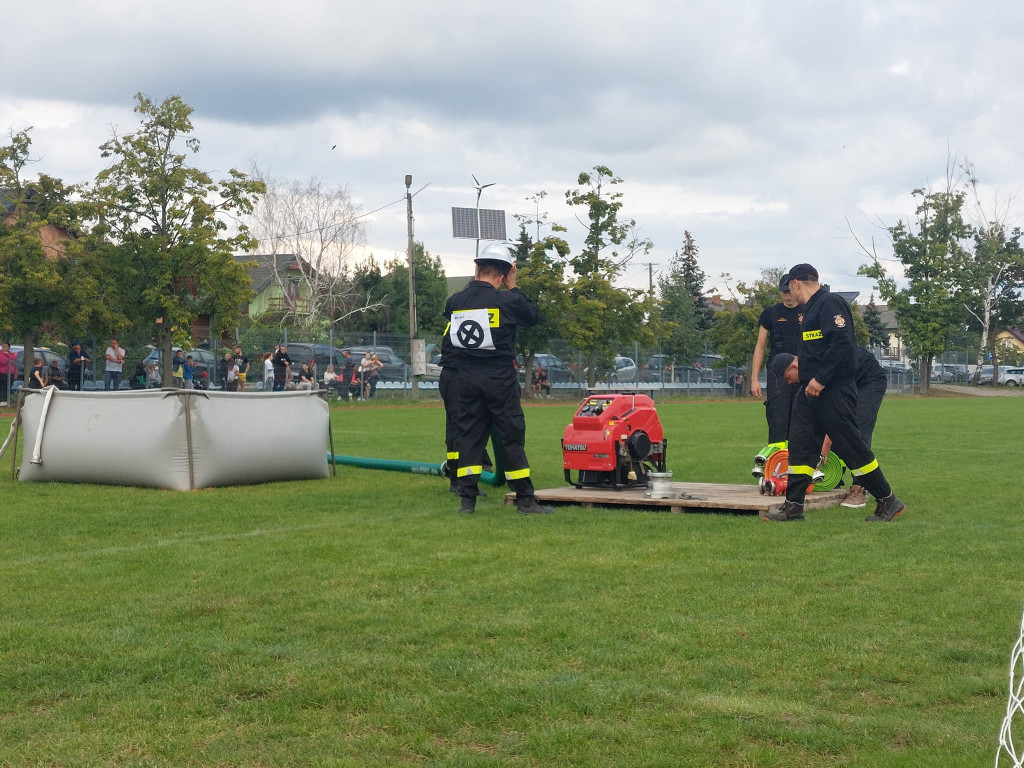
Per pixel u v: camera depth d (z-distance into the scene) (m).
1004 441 18.39
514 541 7.42
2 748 3.53
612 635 4.81
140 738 3.61
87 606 5.45
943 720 3.75
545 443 18.17
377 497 10.11
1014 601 5.50
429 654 4.54
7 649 4.66
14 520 8.54
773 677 4.21
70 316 30.22
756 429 22.80
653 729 3.65
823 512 9.08
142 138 32.81
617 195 44.31
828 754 3.45
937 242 57.75
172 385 34.56
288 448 11.29
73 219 31.61
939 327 57.50
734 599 5.54
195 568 6.46
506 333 8.82
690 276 85.25
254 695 4.07
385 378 41.34
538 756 3.43
